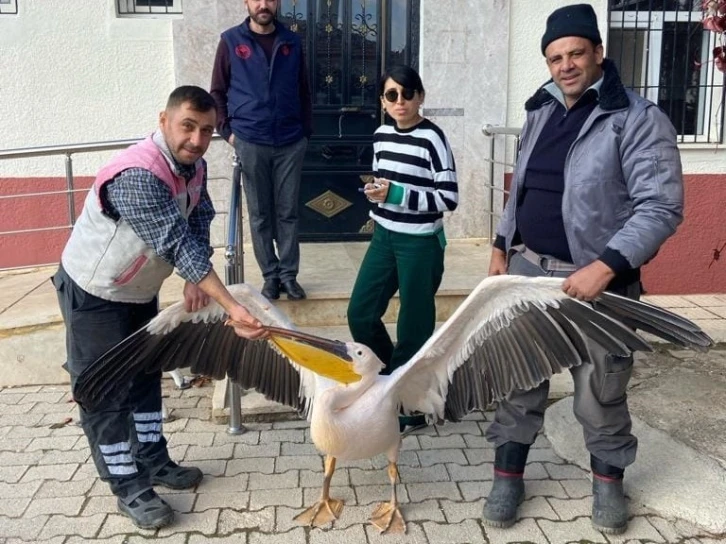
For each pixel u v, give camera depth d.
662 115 2.91
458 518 3.30
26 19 5.95
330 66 6.35
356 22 6.30
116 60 6.06
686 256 6.31
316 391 3.21
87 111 6.11
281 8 6.22
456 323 3.01
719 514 3.26
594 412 3.14
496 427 3.32
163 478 3.54
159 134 2.98
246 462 3.80
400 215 3.83
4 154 5.07
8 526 3.24
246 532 3.20
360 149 6.49
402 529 3.18
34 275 6.05
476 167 6.46
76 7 5.97
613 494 3.21
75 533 3.19
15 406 4.57
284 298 5.02
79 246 3.07
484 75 6.32
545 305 2.89
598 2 6.14
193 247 2.91
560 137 3.12
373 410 3.04
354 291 4.08
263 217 4.86
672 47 6.35
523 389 3.05
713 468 3.59
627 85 6.40
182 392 4.71
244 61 4.65
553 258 3.21
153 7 6.21
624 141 2.91
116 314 3.16
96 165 6.21
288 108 4.70
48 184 6.18
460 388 3.23
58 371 4.94
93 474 3.70
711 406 4.28
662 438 3.90
